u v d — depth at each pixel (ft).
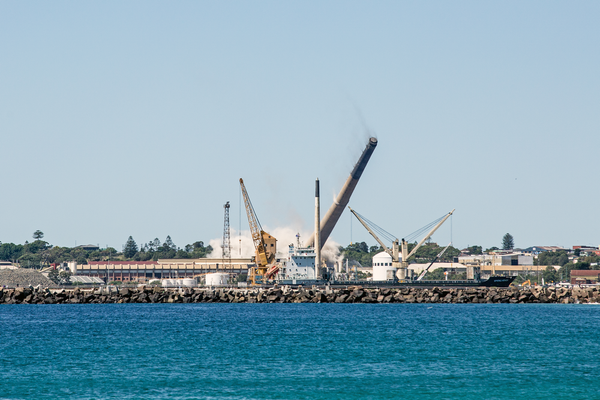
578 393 271.08
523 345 394.32
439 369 317.01
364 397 263.49
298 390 273.75
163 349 374.22
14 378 294.25
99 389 274.16
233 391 271.49
